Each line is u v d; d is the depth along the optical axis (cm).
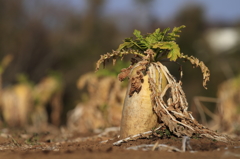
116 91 842
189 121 438
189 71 2061
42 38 2386
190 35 2353
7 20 2345
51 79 1262
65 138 595
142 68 437
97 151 383
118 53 466
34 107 1175
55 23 2484
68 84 2209
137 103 437
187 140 397
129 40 470
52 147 469
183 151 377
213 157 351
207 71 455
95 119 862
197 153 370
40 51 2364
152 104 435
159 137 429
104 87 858
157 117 437
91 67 2331
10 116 1090
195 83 2053
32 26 2388
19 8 2388
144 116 434
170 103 438
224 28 2469
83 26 2500
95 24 2512
